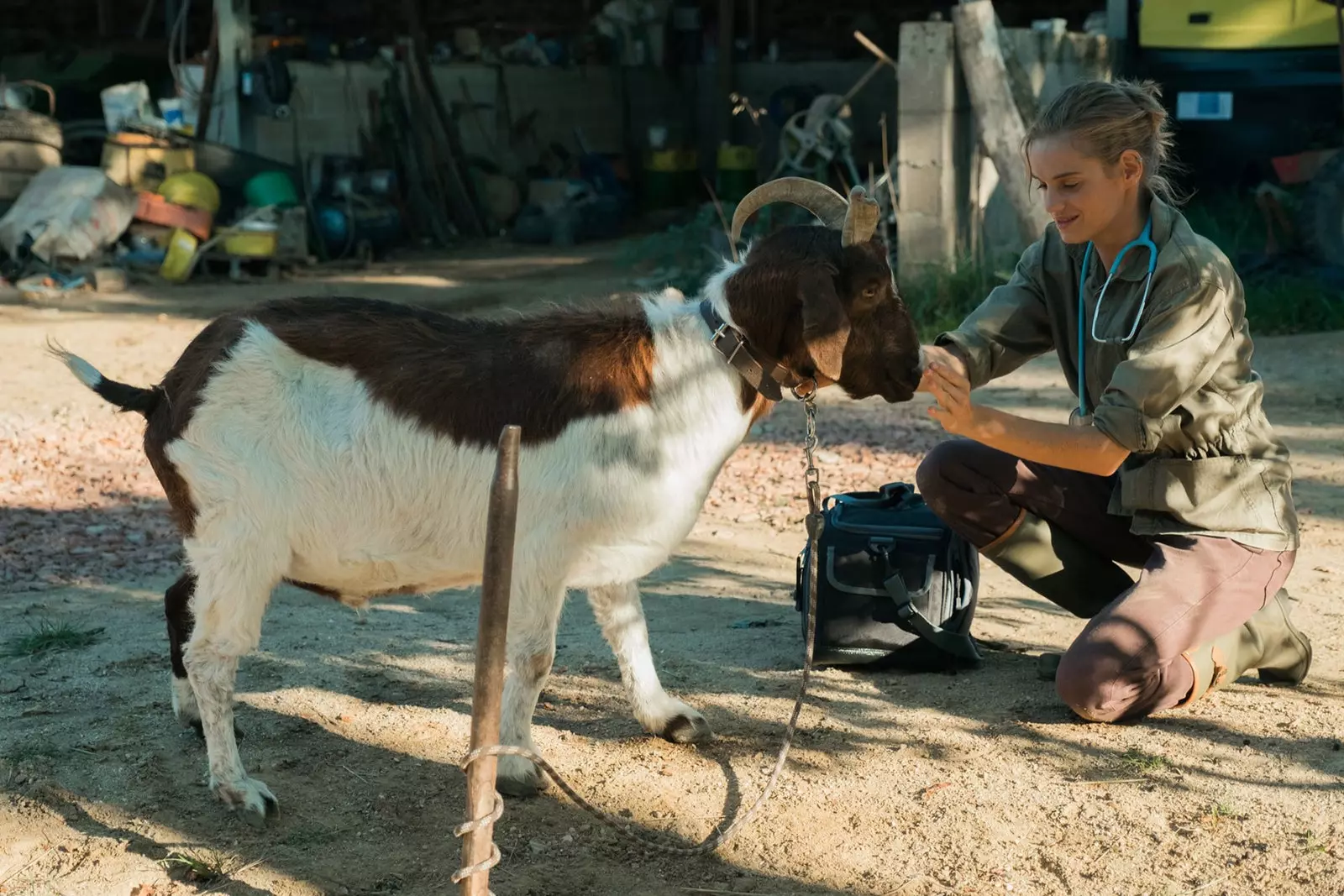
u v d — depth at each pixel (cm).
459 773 414
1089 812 383
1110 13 1395
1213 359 399
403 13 2219
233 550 370
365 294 1421
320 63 1798
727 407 387
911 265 1187
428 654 516
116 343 1168
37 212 1466
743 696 469
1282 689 469
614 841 375
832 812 388
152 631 538
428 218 1870
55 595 587
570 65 2133
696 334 386
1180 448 423
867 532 484
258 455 368
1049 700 461
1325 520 679
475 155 1992
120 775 409
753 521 710
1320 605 553
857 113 2172
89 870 359
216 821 383
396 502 374
